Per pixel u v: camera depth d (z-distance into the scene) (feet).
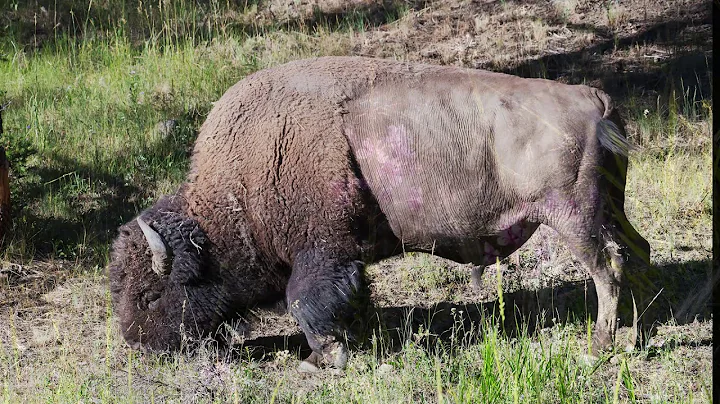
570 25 105.91
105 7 118.32
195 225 51.47
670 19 104.73
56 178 79.92
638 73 94.58
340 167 50.34
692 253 63.98
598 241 50.03
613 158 50.52
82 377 49.14
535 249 65.41
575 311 56.49
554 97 50.26
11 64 101.24
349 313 51.34
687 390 45.03
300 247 51.08
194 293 51.55
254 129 51.08
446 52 101.86
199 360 50.67
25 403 46.21
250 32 111.96
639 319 52.60
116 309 52.21
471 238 52.13
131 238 51.78
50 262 67.41
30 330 57.16
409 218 51.67
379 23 111.96
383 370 48.42
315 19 114.11
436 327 56.54
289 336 57.00
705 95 88.53
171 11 115.75
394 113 50.70
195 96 93.91
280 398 47.29
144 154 84.38
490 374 44.21
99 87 97.04
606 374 48.42
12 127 83.25
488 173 50.42
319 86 51.37
